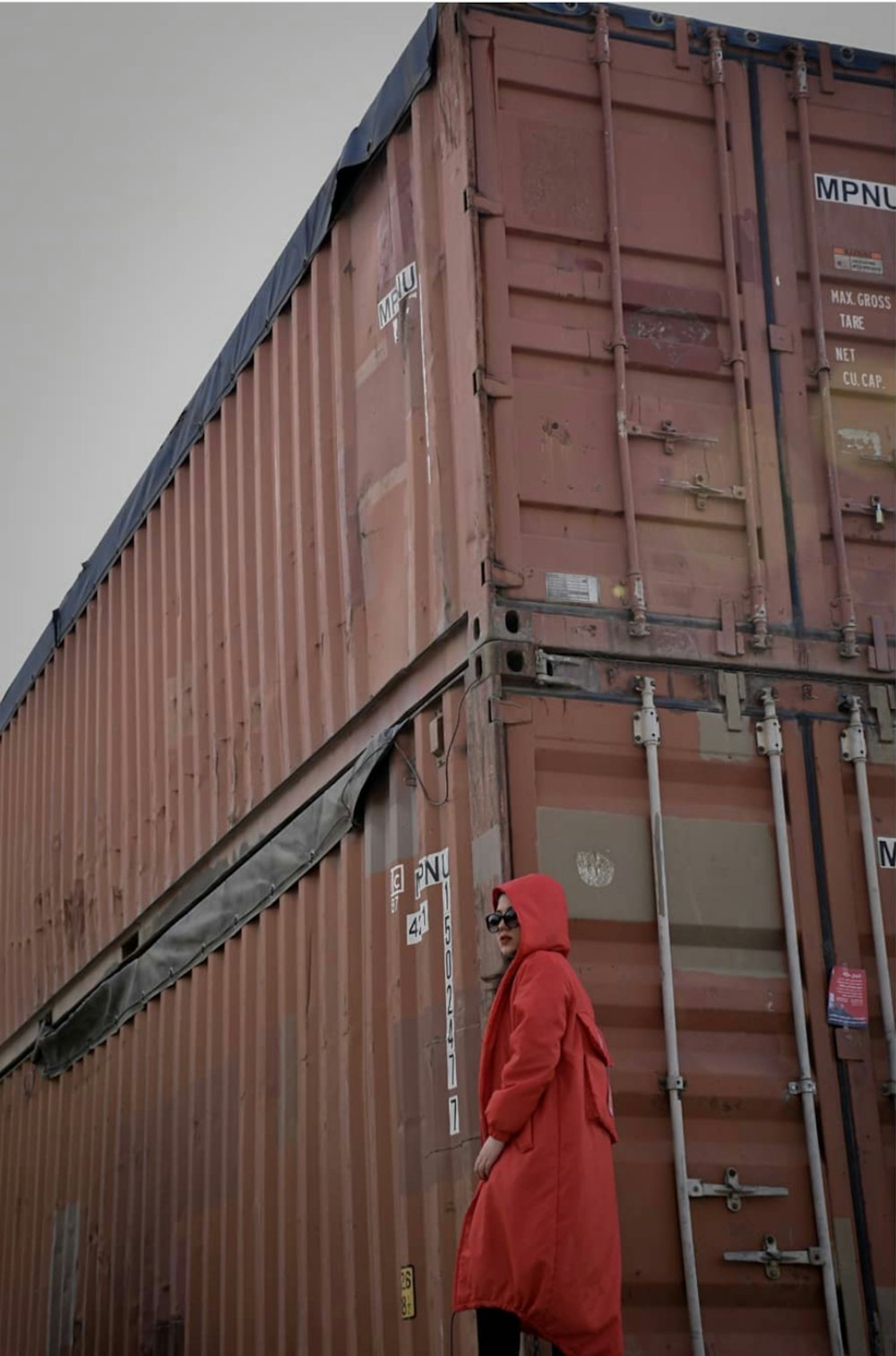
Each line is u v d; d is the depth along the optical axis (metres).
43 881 11.99
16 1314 11.04
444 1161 5.82
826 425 6.63
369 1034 6.45
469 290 6.31
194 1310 8.02
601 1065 5.15
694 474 6.39
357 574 7.25
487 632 5.88
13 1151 11.89
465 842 5.95
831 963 5.93
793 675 6.26
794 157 6.93
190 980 8.82
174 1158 8.59
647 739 5.91
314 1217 6.87
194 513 9.53
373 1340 6.20
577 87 6.65
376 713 6.93
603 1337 4.78
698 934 5.82
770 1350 5.43
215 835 8.71
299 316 8.20
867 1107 5.80
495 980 5.57
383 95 7.30
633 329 6.47
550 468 6.19
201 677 9.20
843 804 6.16
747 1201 5.56
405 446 6.87
